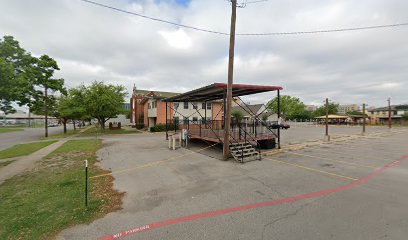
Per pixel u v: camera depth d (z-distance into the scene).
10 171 8.09
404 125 49.06
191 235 3.56
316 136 21.83
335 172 7.50
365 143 15.89
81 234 3.63
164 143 16.36
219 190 5.78
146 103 35.91
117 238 3.51
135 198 5.26
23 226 3.90
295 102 72.44
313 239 3.37
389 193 5.38
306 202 4.87
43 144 16.53
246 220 4.06
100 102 27.12
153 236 3.55
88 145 15.50
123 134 25.72
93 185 6.29
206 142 16.16
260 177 6.98
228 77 9.65
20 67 10.82
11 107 9.07
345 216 4.14
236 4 9.48
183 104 30.92
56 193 5.62
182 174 7.47
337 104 84.81
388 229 3.62
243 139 11.80
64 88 22.61
